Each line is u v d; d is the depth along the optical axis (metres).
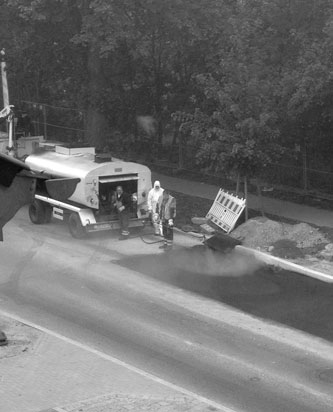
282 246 19.38
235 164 20.92
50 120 34.69
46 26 27.42
